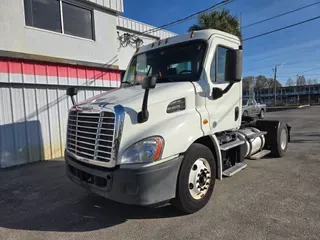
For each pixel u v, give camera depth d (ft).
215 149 12.87
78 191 15.87
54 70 26.68
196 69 12.87
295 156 21.98
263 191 14.01
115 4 33.94
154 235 10.04
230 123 14.43
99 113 10.36
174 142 10.30
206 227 10.41
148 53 15.23
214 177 12.56
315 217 10.86
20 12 24.63
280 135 21.53
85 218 11.99
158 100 10.69
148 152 9.56
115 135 9.71
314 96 207.31
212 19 48.21
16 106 24.07
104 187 10.05
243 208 11.99
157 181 9.64
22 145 24.53
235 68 11.55
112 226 11.03
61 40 28.22
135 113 10.10
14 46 24.20
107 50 33.58
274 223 10.48
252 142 18.83
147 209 12.47
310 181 15.37
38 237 10.45
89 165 10.78
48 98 26.55
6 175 20.47
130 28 43.47
